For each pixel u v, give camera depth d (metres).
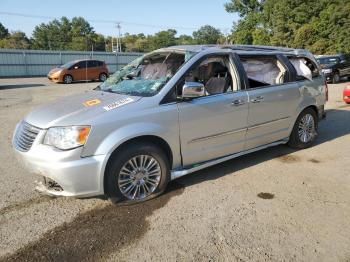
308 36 41.34
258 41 48.03
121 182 3.90
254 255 3.11
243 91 4.86
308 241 3.31
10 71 28.77
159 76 4.50
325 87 6.34
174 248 3.21
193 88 4.10
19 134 4.05
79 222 3.67
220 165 5.29
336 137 6.90
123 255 3.12
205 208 3.94
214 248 3.21
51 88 18.45
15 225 3.62
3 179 4.78
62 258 3.09
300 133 5.98
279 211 3.88
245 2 53.06
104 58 33.88
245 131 4.96
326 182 4.68
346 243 3.29
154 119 3.98
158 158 4.09
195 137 4.38
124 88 4.52
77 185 3.64
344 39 38.81
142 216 3.78
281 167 5.21
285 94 5.43
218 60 4.84
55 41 95.88
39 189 3.97
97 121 3.67
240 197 4.22
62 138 3.59
